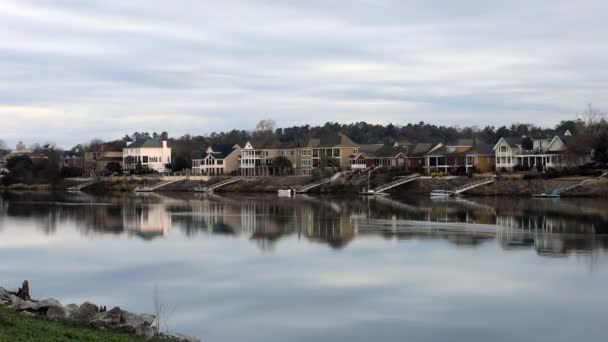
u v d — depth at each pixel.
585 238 66.56
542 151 150.62
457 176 146.25
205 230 78.31
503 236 69.00
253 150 195.88
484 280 47.81
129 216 97.56
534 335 35.53
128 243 67.38
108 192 178.50
